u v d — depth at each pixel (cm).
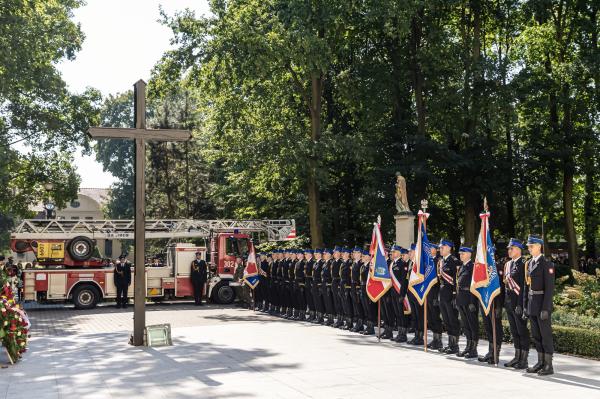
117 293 2692
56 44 3400
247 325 1973
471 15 3744
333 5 2989
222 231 2983
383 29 3148
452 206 3769
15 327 1285
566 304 1734
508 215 3862
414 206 3366
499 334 1265
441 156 3294
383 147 3453
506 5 3709
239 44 2861
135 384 1061
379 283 1570
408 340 1619
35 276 2641
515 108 3375
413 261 1532
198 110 3569
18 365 1260
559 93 3556
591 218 4047
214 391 1003
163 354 1379
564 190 3691
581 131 3547
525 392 990
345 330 1842
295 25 2875
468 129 3550
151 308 2691
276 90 3309
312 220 3225
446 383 1061
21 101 3484
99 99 3722
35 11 3356
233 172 3838
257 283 2428
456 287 1380
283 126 3434
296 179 3241
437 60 3309
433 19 3494
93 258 2764
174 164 4744
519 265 1206
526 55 3744
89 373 1165
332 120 3800
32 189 3822
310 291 2080
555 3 3662
